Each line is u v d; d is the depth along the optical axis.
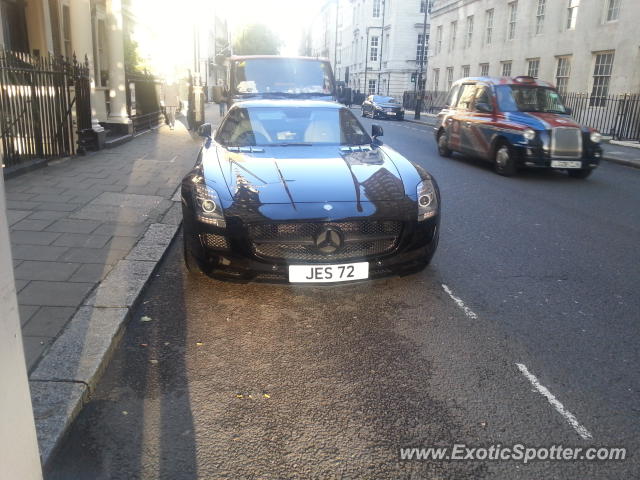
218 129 5.83
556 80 23.05
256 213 3.76
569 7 22.12
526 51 25.05
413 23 51.59
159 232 5.50
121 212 6.24
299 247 3.81
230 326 3.69
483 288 4.47
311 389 2.96
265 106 5.82
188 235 4.01
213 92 10.72
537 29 24.52
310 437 2.55
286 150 4.99
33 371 2.87
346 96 10.65
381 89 57.22
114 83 13.40
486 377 3.11
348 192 4.01
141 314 3.82
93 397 2.81
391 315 3.92
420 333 3.65
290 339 3.53
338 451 2.46
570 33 21.83
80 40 11.14
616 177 10.80
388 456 2.44
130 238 5.28
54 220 5.80
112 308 3.67
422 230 4.02
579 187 9.48
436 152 14.23
